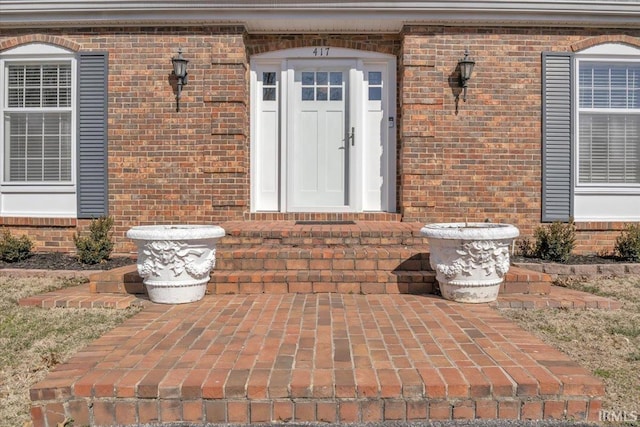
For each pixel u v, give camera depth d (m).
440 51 7.68
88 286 6.03
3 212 7.99
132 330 4.16
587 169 7.98
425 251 5.91
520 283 5.43
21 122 7.98
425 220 7.71
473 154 7.73
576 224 7.74
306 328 4.21
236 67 7.68
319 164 8.27
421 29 7.65
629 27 7.75
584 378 3.14
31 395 3.05
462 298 5.09
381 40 8.05
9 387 3.46
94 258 7.05
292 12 7.46
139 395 3.06
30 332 4.41
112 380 3.12
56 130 7.96
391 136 8.17
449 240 5.01
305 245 6.44
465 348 3.69
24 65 7.92
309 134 8.23
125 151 7.75
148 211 7.77
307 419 3.05
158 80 7.71
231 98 7.69
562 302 5.07
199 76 7.71
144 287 5.53
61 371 3.27
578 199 7.94
